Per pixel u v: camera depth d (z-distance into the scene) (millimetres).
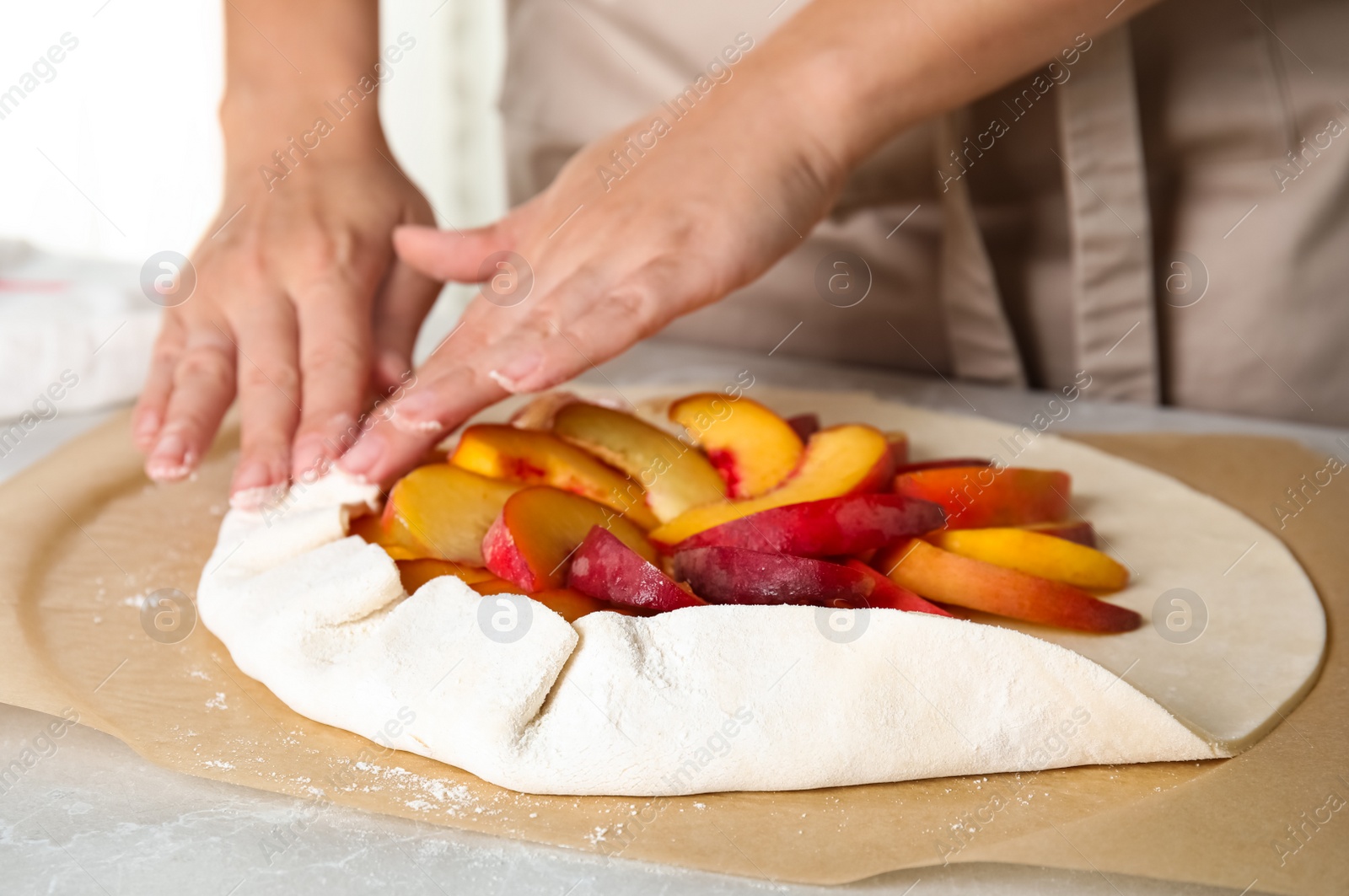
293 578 905
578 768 740
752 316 1823
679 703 750
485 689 759
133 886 649
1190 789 756
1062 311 1621
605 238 1066
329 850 691
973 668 776
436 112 3521
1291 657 911
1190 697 852
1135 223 1470
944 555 911
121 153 2969
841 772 759
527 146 1920
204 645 941
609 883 670
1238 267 1516
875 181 1651
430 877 668
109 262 1905
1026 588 910
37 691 832
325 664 827
